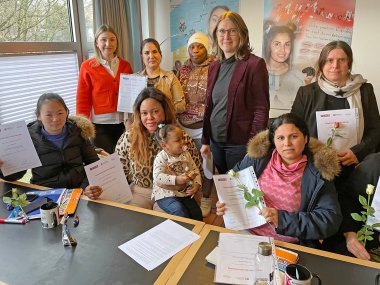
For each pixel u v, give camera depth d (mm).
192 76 2965
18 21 2502
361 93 1795
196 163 2008
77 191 1569
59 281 957
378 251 1370
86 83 2666
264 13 3436
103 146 2797
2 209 1404
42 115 1749
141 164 1972
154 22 3957
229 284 936
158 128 1860
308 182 1372
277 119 1426
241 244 1119
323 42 3297
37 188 1646
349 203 1467
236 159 2160
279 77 3568
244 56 1966
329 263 1028
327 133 1715
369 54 3174
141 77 2627
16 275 983
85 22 3162
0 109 2424
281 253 1058
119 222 1296
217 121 2146
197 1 3676
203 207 2666
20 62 2535
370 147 1746
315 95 1839
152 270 1003
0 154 1602
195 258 1062
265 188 1476
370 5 3041
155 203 1865
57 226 1265
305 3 3260
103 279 964
